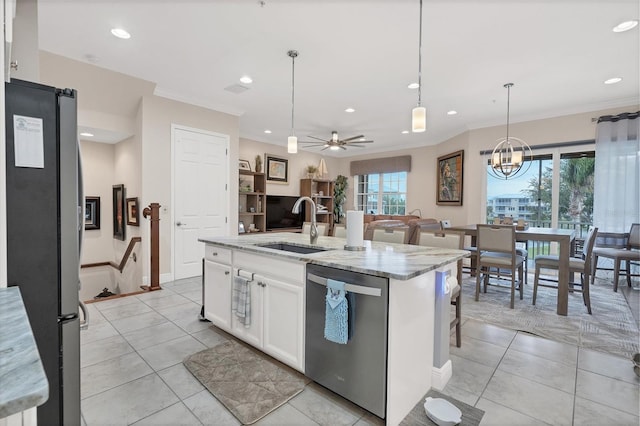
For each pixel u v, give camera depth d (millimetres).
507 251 3527
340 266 1733
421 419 1688
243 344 2527
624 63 3338
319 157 8672
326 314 1727
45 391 473
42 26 2725
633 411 1732
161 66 3518
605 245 4430
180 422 1629
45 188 1286
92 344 2506
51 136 1301
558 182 5059
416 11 2455
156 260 4039
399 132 6469
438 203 6828
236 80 3881
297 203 2744
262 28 2729
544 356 2375
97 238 5277
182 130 4555
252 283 2342
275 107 4945
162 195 4367
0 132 1011
